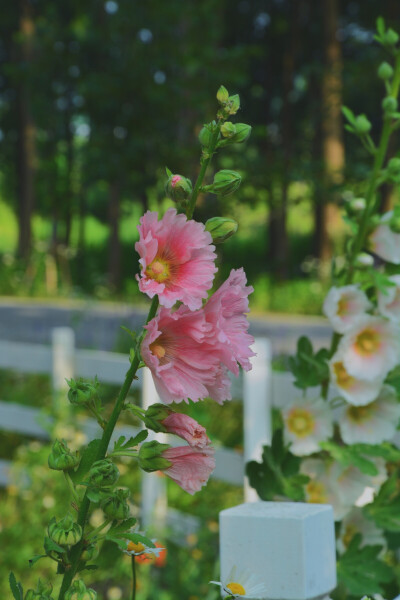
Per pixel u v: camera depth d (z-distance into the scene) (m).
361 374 2.68
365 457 2.84
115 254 28.05
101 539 1.25
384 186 23.14
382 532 2.78
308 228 41.38
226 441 5.89
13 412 5.96
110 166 14.18
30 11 27.89
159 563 4.09
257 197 16.09
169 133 14.20
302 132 31.00
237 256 34.66
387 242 2.77
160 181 14.11
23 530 4.46
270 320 16.88
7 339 13.28
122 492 1.24
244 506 1.68
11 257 26.62
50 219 29.94
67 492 4.77
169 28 13.86
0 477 5.76
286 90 30.11
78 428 5.60
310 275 23.53
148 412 1.25
